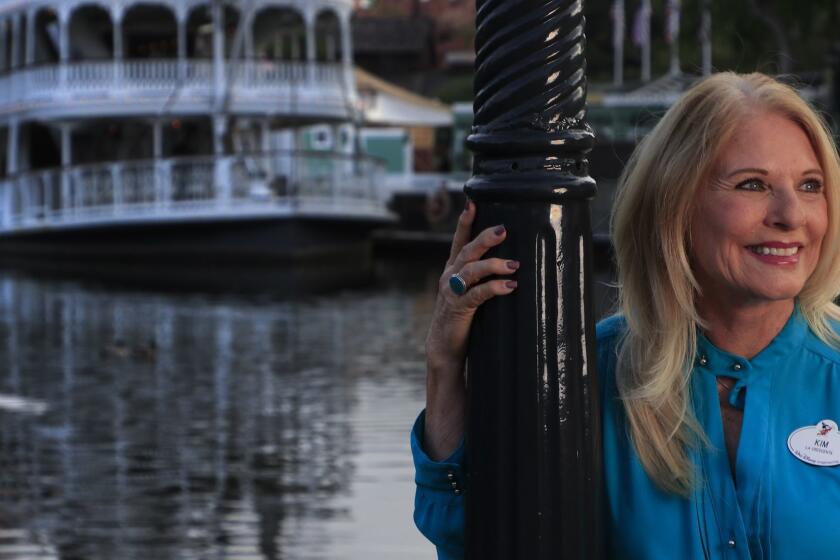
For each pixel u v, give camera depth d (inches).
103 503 344.2
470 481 90.6
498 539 88.8
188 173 1339.8
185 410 498.0
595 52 2559.1
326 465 385.4
